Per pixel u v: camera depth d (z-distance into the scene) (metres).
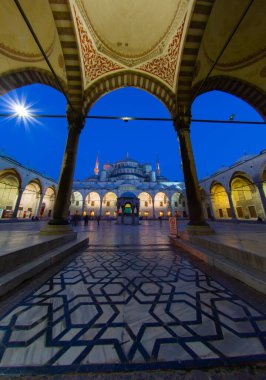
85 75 7.24
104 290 2.42
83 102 7.23
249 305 2.00
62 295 2.25
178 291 2.39
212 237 4.88
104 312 1.87
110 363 1.23
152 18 6.64
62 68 6.96
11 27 5.70
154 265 3.64
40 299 2.13
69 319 1.73
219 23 6.00
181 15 6.08
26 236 4.89
